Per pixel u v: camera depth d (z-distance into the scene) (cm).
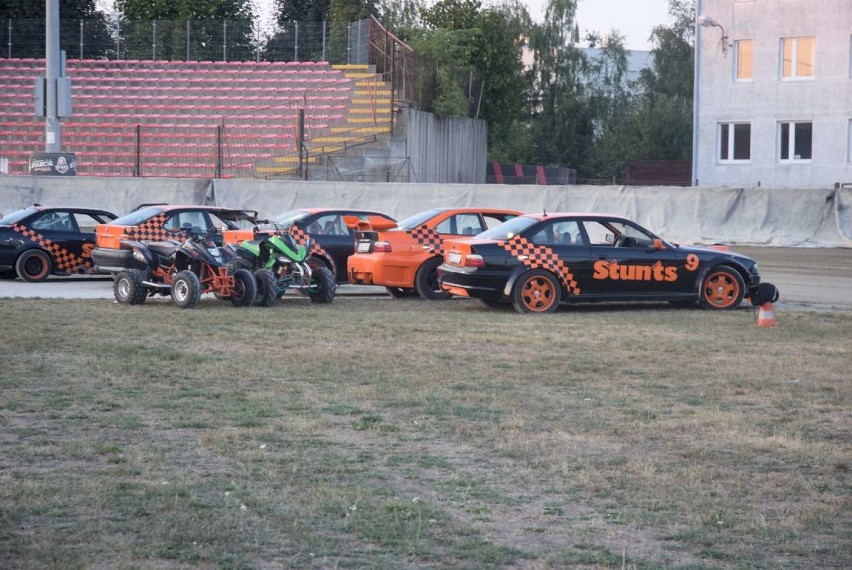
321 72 7156
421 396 1614
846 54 7156
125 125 6781
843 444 1335
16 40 7575
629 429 1408
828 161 7256
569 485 1152
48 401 1550
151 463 1216
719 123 7619
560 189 4981
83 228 3812
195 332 2294
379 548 950
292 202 5006
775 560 933
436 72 7438
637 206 4981
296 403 1558
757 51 7431
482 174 8025
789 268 4138
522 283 2714
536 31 11669
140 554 921
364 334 2289
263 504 1066
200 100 6994
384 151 6381
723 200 4972
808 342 2230
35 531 975
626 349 2111
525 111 11675
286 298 3148
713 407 1550
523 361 1947
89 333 2248
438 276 2883
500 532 1000
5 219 3588
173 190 4962
